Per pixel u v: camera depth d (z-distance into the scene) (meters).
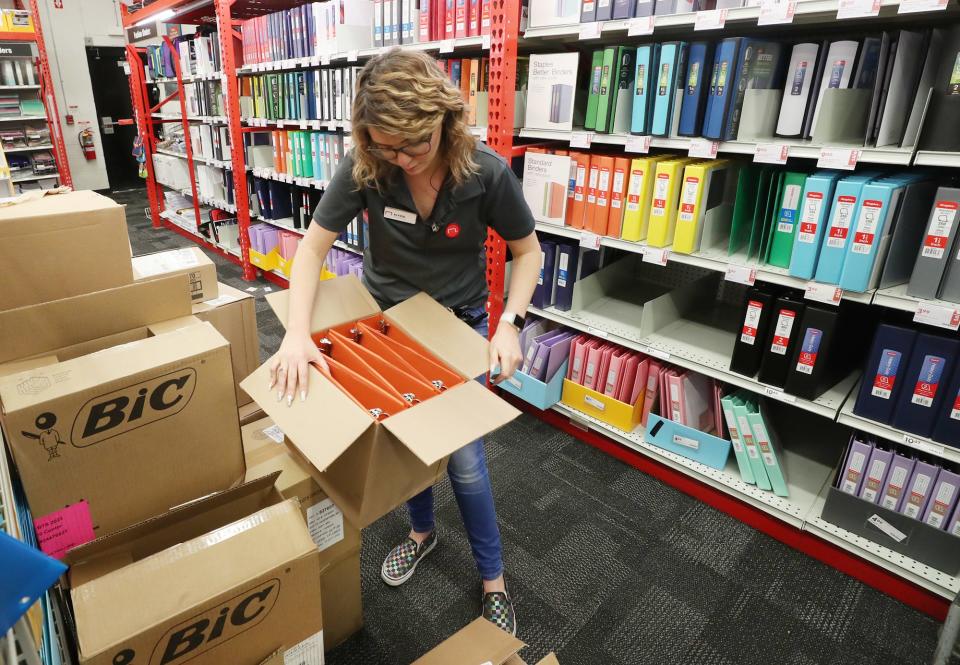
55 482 0.94
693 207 1.83
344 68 3.04
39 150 6.84
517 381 2.44
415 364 1.25
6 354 1.09
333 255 3.67
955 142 1.32
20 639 0.60
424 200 1.27
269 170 3.96
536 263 1.38
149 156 5.91
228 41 3.84
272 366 1.13
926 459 1.66
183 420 1.06
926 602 1.62
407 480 1.22
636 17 1.79
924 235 1.44
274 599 0.96
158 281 1.25
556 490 2.12
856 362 1.94
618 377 2.23
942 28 1.47
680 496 2.10
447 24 2.34
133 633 0.80
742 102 1.70
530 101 2.18
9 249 1.09
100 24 7.71
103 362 0.99
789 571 1.78
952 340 1.45
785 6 1.47
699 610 1.64
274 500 1.13
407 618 1.57
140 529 0.96
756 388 1.83
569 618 1.60
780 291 1.79
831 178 1.54
